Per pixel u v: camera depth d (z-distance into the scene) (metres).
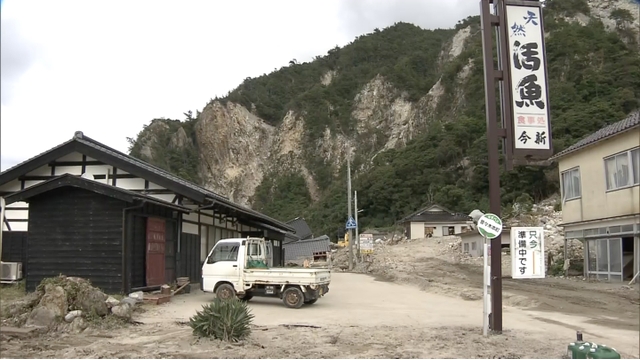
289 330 9.92
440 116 101.56
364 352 8.00
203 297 15.24
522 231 9.38
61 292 10.00
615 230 19.72
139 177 16.78
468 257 38.09
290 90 139.38
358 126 120.38
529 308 14.07
